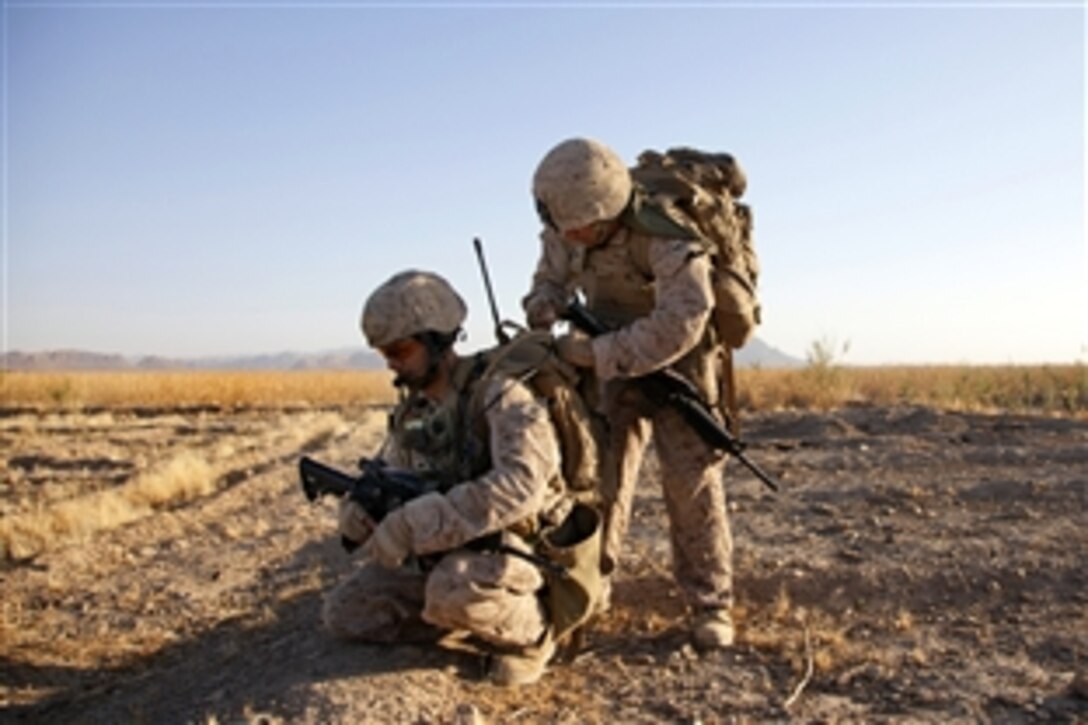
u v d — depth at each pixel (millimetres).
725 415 4391
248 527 8484
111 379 38781
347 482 3928
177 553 7758
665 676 4066
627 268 4109
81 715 4445
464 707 3602
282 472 12195
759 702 3801
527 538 3881
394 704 3627
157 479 11719
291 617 5508
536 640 3988
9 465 16141
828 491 7160
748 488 7660
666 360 3891
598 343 3902
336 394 38312
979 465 8188
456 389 3869
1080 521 5875
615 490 4207
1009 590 4793
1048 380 17547
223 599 6293
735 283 4160
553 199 3953
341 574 6375
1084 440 9555
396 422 4113
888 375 29078
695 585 4395
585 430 3922
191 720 3902
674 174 4125
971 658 4102
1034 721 3527
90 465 15805
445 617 3771
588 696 3889
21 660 5332
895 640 4363
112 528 9141
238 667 4566
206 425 23797
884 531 5914
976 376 20000
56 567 7504
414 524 3656
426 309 3791
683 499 4328
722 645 4305
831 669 4070
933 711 3656
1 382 35906
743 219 4316
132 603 6367
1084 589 4711
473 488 3645
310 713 3621
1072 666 3967
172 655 5324
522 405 3717
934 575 4926
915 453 8789
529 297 4426
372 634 4199
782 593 4887
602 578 4262
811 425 11406
